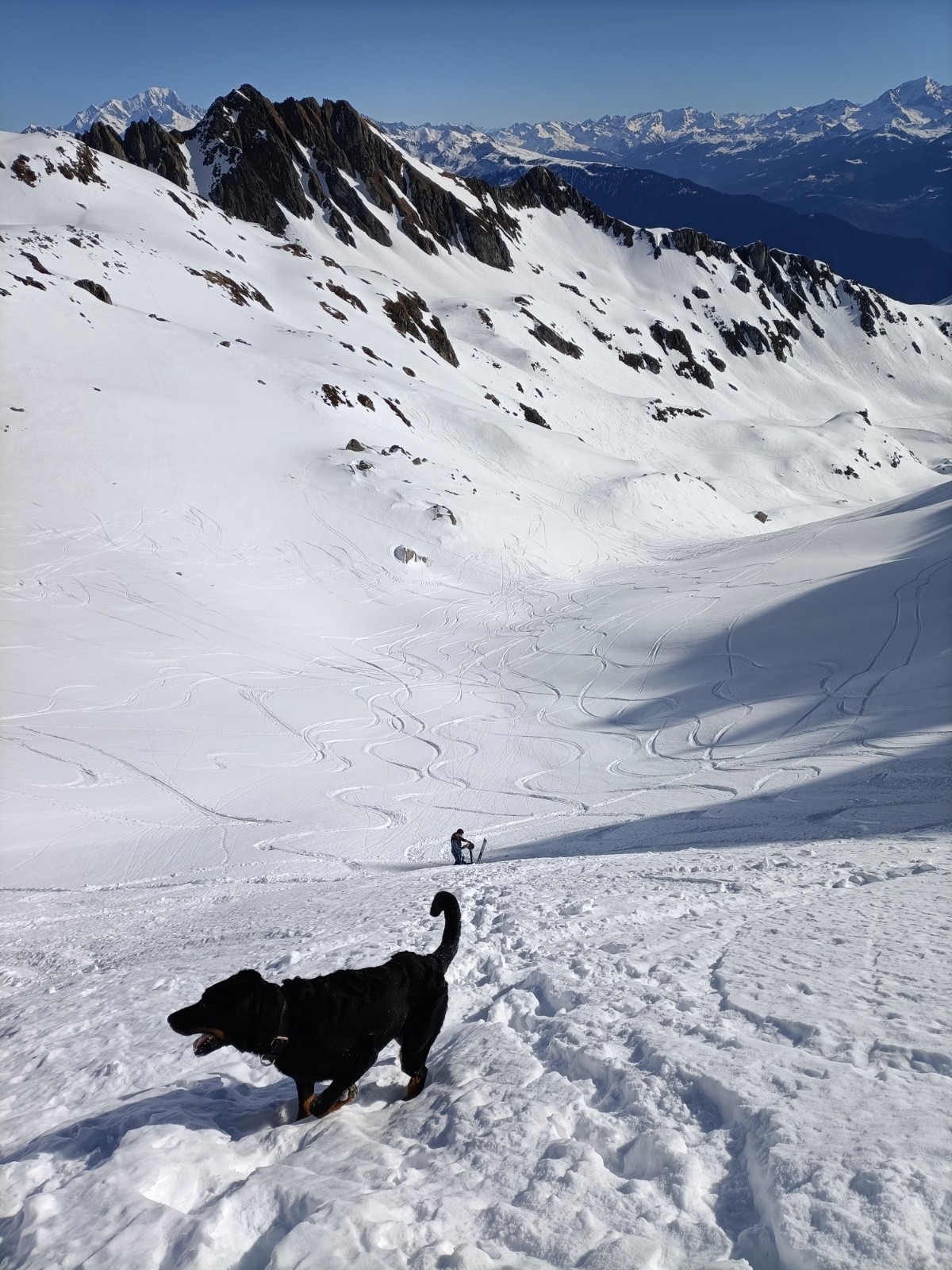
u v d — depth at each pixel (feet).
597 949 23.21
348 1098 15.66
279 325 346.13
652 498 314.55
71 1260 10.81
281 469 232.73
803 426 548.72
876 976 17.76
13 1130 16.55
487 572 219.61
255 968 28.17
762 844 58.90
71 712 130.41
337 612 189.37
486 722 133.28
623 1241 9.95
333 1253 10.11
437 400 328.90
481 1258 9.90
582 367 572.10
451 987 22.25
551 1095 14.19
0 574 172.65
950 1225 9.35
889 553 188.96
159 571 185.78
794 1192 10.18
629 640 165.48
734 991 17.58
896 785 84.79
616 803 95.50
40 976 40.50
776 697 129.90
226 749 120.78
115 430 224.74
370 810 98.12
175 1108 15.55
